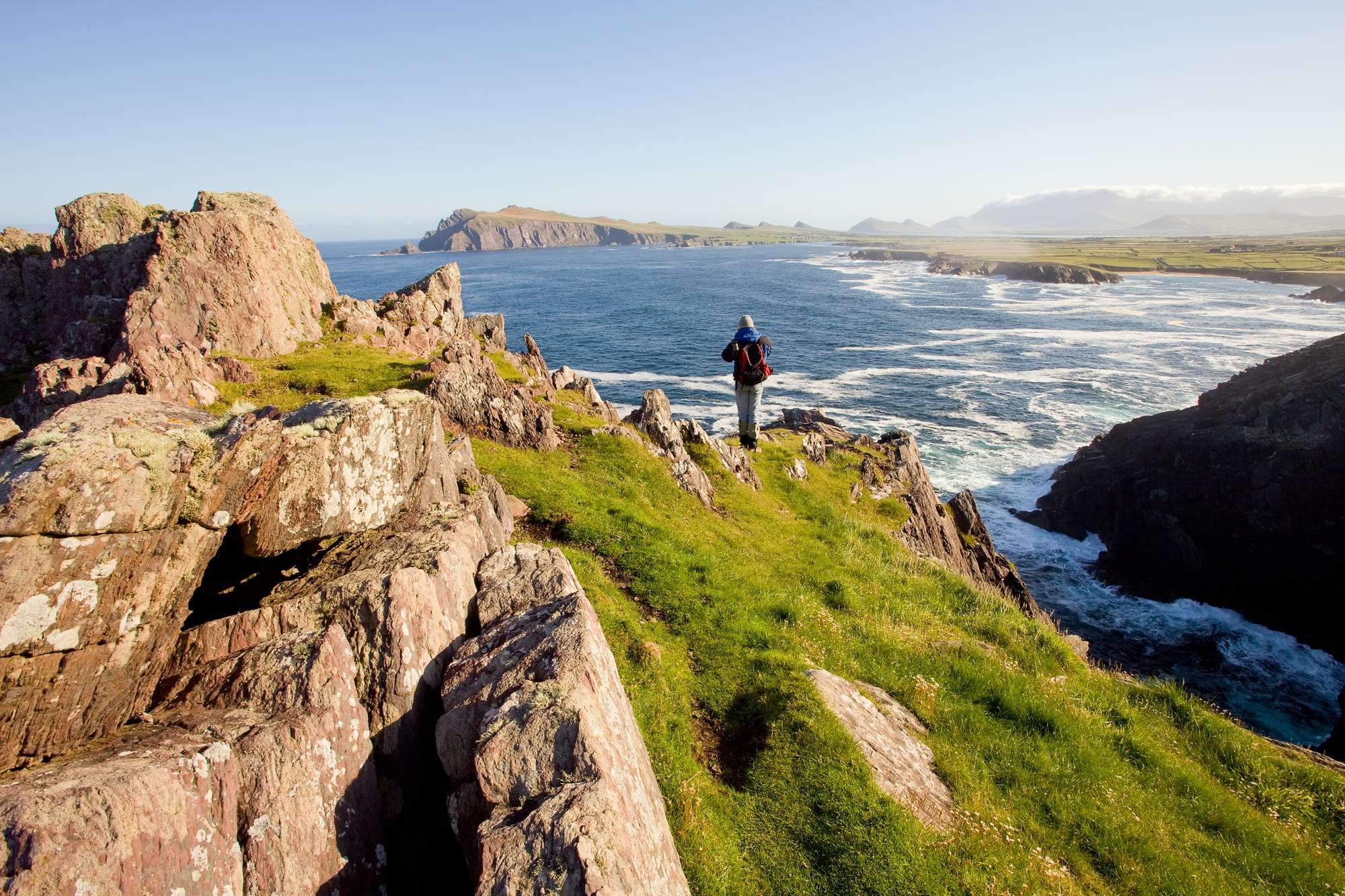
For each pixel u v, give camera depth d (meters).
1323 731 30.20
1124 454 48.62
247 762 5.55
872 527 24.08
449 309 40.16
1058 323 116.06
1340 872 10.09
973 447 57.06
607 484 19.45
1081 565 43.59
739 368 18.34
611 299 153.12
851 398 69.50
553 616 7.89
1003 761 10.97
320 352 28.58
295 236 33.19
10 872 3.89
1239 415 43.94
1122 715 13.55
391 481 9.73
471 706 6.62
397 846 6.74
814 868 7.94
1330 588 36.81
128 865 4.38
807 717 9.95
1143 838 9.83
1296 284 165.50
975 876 8.10
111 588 5.57
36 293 30.89
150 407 6.79
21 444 5.38
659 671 10.71
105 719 5.74
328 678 6.46
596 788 5.64
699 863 7.58
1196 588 41.09
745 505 22.23
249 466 6.92
